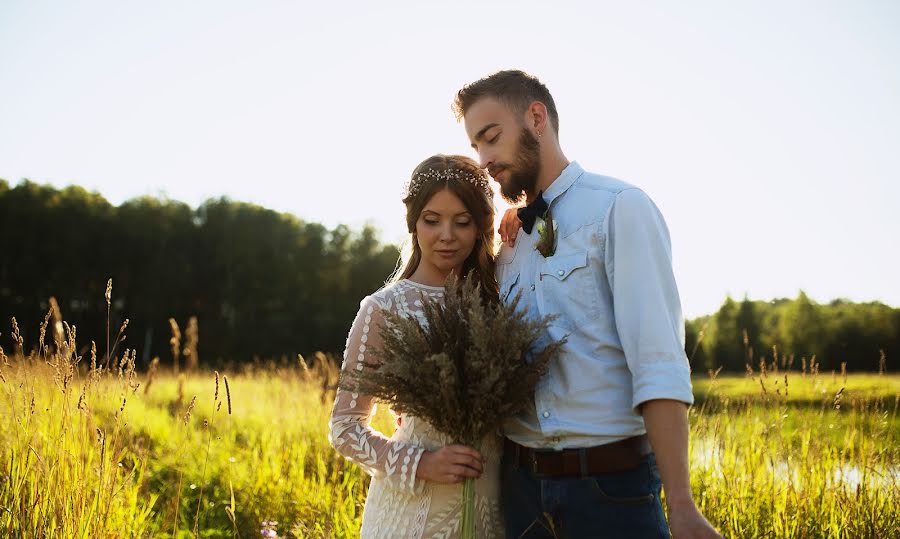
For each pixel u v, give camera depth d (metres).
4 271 44.09
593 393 2.11
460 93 2.46
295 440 5.69
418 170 2.65
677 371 1.92
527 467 2.24
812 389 4.37
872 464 3.77
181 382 6.44
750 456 4.08
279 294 51.47
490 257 2.70
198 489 4.84
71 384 3.41
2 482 3.47
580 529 2.09
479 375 2.06
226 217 51.56
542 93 2.41
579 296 2.18
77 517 3.06
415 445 2.39
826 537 3.56
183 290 47.72
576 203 2.25
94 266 46.03
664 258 2.05
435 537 2.32
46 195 47.25
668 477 1.86
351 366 2.50
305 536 3.86
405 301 2.58
